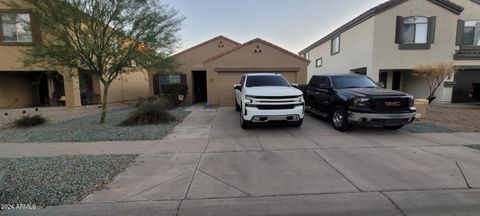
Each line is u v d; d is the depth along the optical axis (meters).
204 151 6.59
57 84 18.42
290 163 5.61
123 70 10.65
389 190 4.28
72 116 13.42
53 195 4.18
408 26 16.86
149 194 4.23
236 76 16.61
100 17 9.32
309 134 8.41
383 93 8.26
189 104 18.53
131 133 8.73
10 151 6.80
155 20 9.93
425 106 11.02
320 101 10.45
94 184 4.61
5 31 14.73
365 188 4.36
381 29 16.78
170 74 19.11
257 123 9.19
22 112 14.94
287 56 16.44
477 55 16.84
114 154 6.43
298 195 4.14
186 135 8.43
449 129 8.98
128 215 3.62
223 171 5.19
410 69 17.48
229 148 6.83
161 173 5.12
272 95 8.58
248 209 3.74
